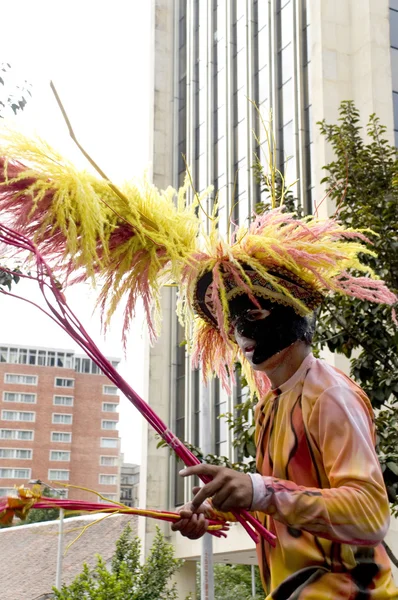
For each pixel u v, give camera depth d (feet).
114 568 54.39
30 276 8.35
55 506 8.21
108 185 8.94
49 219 8.62
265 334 8.91
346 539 7.38
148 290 9.29
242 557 69.51
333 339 25.62
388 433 25.93
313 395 8.38
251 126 71.82
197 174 80.89
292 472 8.30
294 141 65.21
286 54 69.41
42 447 302.86
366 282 8.96
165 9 89.92
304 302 9.12
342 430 7.89
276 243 8.79
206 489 7.50
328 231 9.16
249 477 7.57
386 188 30.37
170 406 77.46
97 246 9.01
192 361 10.78
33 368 310.24
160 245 9.11
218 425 70.13
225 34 79.25
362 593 7.84
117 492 306.55
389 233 26.58
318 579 7.91
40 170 8.62
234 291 9.09
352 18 60.49
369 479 7.51
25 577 90.84
